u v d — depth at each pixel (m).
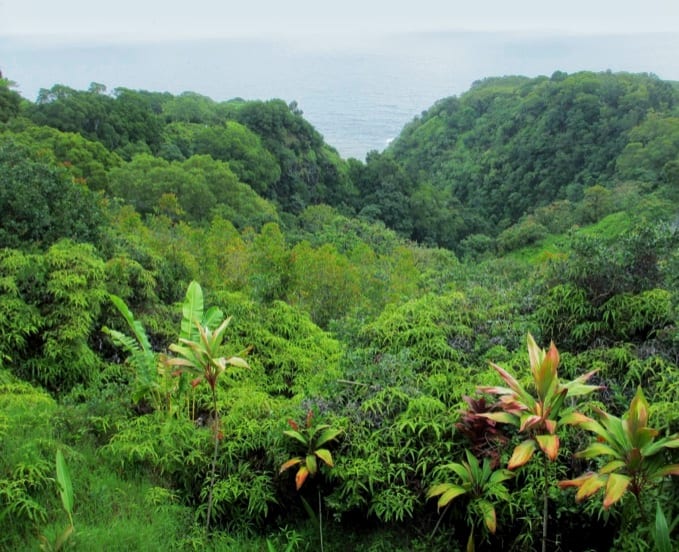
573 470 2.66
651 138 50.91
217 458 3.10
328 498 2.86
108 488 2.88
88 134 36.28
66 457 2.96
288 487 3.04
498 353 3.54
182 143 46.12
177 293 6.14
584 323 3.51
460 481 2.71
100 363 4.45
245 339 4.66
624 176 47.94
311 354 4.61
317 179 55.91
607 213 39.44
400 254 17.67
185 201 24.73
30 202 5.02
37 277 4.43
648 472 2.06
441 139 86.75
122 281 5.11
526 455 2.14
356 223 30.25
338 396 3.32
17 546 2.44
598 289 3.58
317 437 2.97
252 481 2.99
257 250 9.95
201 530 2.79
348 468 2.86
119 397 3.75
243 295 5.95
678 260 3.23
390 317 4.14
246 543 2.82
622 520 2.33
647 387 3.00
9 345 4.07
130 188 24.56
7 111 31.06
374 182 57.09
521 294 4.42
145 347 3.70
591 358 3.27
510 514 2.60
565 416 2.28
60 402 3.91
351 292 8.13
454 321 4.02
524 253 38.91
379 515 2.73
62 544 2.35
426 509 2.86
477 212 63.91
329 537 2.89
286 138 56.09
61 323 4.32
